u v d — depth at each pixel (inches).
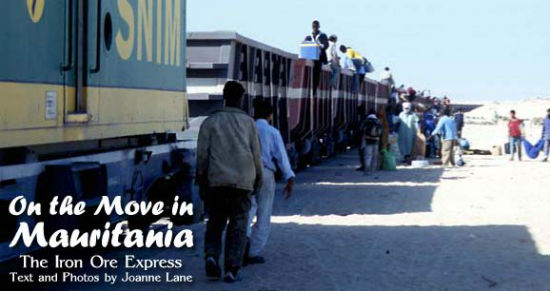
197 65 1359.5
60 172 698.8
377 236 1055.0
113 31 801.6
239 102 785.6
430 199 1523.1
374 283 788.0
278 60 1775.3
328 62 2426.2
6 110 611.8
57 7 687.1
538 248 980.6
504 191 1696.6
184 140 1112.2
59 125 690.2
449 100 2578.7
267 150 856.3
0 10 603.8
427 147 2942.9
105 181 788.0
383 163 2278.5
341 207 1376.7
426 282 794.2
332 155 2763.3
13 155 663.1
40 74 659.4
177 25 1038.4
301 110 2048.5
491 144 4537.4
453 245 995.9
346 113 2923.2
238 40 1387.8
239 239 780.0
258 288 762.2
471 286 780.0
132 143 953.5
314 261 887.1
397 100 4042.8
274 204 1406.3
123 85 835.4
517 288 774.5
